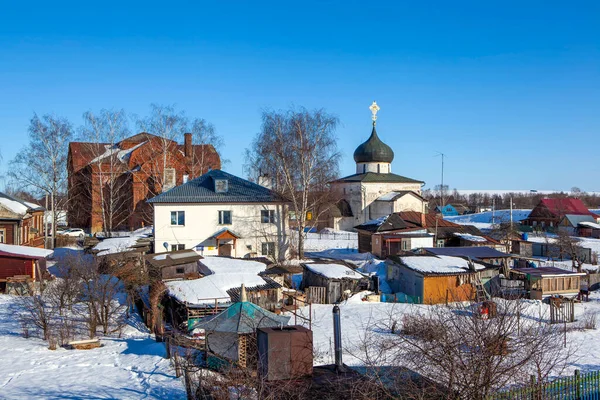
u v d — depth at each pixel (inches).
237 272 1253.1
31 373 748.0
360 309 1251.2
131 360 802.8
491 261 1555.1
